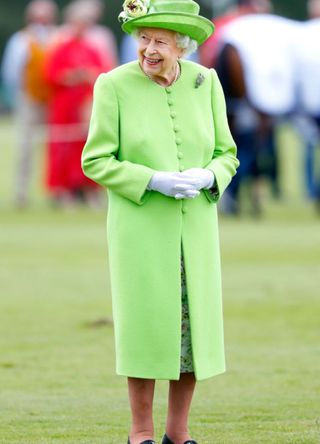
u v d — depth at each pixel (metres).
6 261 38.75
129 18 17.84
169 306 17.83
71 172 56.34
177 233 17.92
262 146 52.97
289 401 21.91
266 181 65.44
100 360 25.17
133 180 17.75
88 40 55.38
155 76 18.22
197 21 17.86
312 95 52.25
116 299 18.06
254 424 20.41
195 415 21.02
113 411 21.34
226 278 35.06
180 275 17.94
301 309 30.38
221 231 46.69
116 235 18.06
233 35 50.16
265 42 50.56
